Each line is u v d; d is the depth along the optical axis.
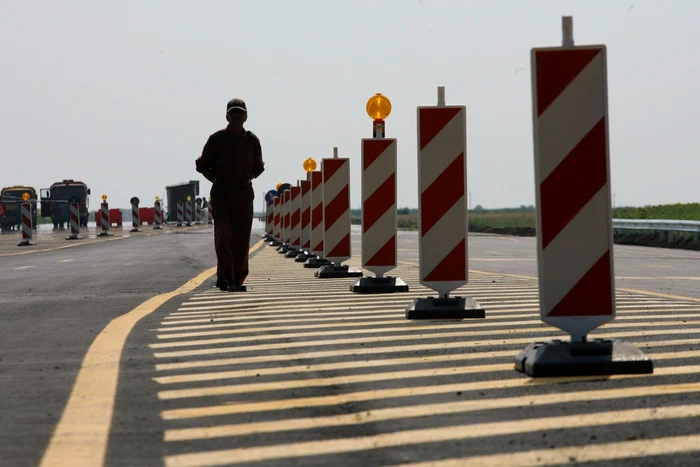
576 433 13.59
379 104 38.22
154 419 15.00
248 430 14.19
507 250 89.38
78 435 13.97
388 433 13.86
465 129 28.19
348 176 49.44
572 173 18.66
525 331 24.58
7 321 29.34
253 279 48.44
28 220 115.25
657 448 12.71
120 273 56.16
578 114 18.58
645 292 38.66
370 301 33.78
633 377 17.81
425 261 28.27
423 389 17.08
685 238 104.06
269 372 19.08
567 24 18.66
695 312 28.97
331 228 49.44
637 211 175.62
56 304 35.25
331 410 15.48
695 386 16.86
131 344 23.16
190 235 150.75
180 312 30.80
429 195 28.23
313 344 22.84
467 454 12.59
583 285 18.70
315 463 12.30
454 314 27.72
